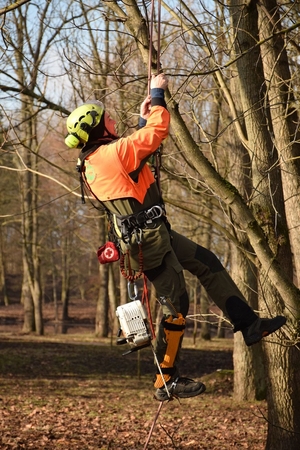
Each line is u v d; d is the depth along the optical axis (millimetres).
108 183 4980
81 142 5098
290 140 9164
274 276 7039
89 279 69812
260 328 5176
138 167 4945
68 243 49562
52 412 15688
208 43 7664
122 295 36188
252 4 8297
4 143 9523
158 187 5133
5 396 18031
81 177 5207
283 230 8617
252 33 8344
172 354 5160
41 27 12906
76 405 17016
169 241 5051
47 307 69000
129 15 7145
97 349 32219
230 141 15273
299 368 9906
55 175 34250
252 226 7000
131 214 5016
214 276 5246
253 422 15000
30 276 40625
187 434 13539
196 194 13445
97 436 13039
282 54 9336
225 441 12883
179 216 27406
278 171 8711
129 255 5109
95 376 23984
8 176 42375
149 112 5266
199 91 9469
